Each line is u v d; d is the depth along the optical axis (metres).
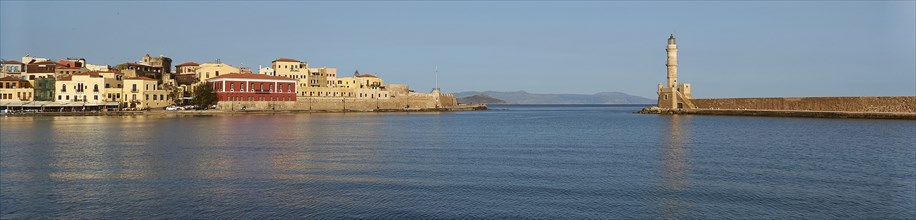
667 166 43.69
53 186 34.88
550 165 43.91
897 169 42.53
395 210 28.72
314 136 71.94
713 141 66.94
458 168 42.09
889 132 80.94
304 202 30.41
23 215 28.28
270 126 93.19
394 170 41.06
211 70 161.88
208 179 37.12
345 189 33.66
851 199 31.56
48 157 48.25
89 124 95.19
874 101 124.94
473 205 29.67
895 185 35.66
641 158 48.84
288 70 170.12
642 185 35.22
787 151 54.91
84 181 36.47
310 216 27.75
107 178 37.59
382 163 44.97
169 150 53.94
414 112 187.75
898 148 57.72
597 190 33.50
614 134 80.12
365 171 40.56
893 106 121.31
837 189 34.25
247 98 150.38
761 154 52.34
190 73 170.50
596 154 51.78
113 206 29.83
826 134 77.81
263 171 40.53
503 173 39.62
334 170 41.06
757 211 28.83
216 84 150.12
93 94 135.00
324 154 51.19
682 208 29.33
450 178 37.47
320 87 168.62
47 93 133.38
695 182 36.38
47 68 148.12
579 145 61.16
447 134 78.19
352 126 95.25
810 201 31.02
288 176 38.28
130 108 139.88
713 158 49.09
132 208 29.41
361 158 48.28
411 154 51.44
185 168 42.00
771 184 35.81
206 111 138.62
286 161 46.16
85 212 28.72
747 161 47.12
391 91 190.38
